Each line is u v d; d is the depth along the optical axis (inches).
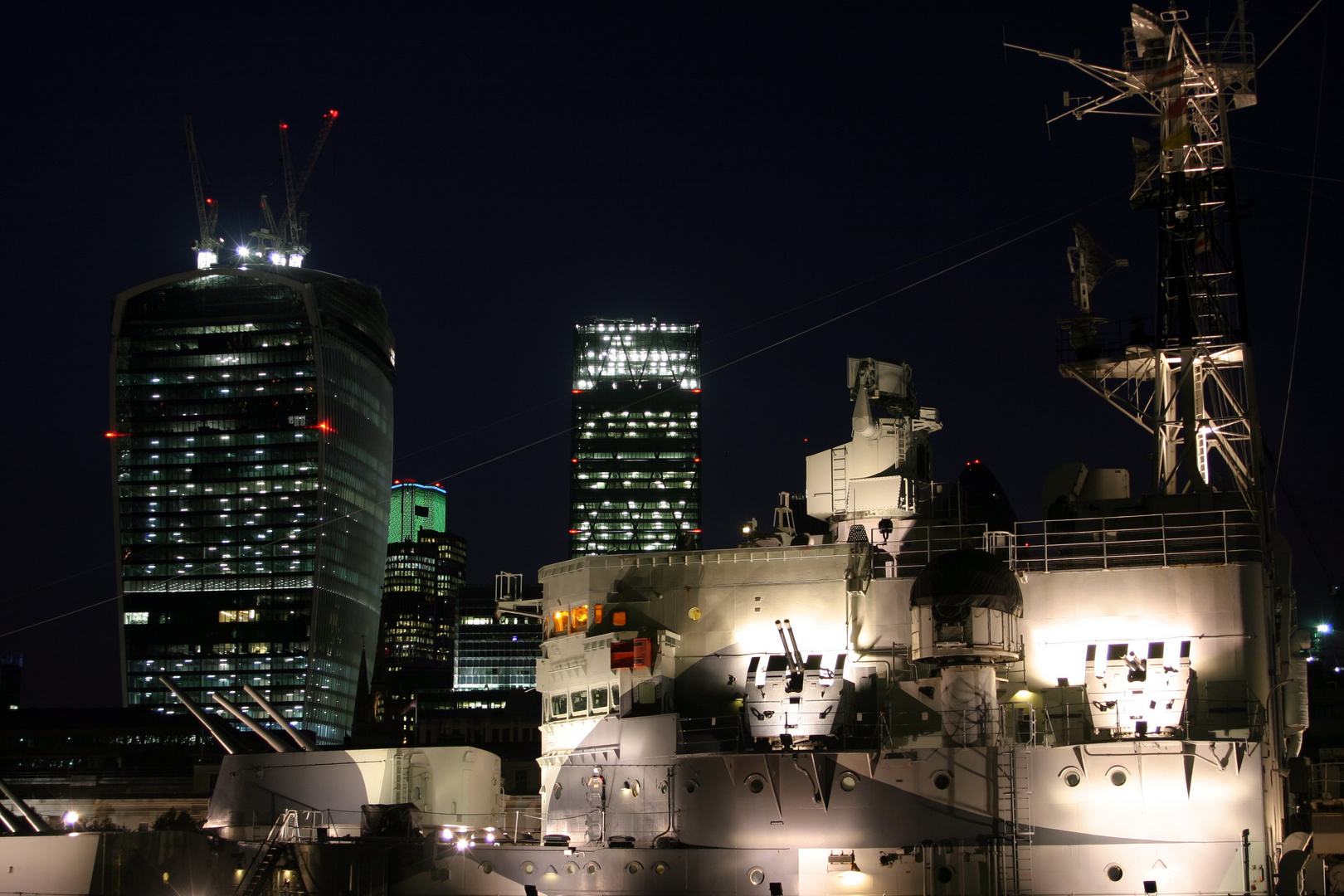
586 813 2578.7
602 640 2672.2
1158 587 2469.2
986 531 2659.9
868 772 2369.6
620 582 2770.7
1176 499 2571.4
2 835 2549.2
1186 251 2736.2
